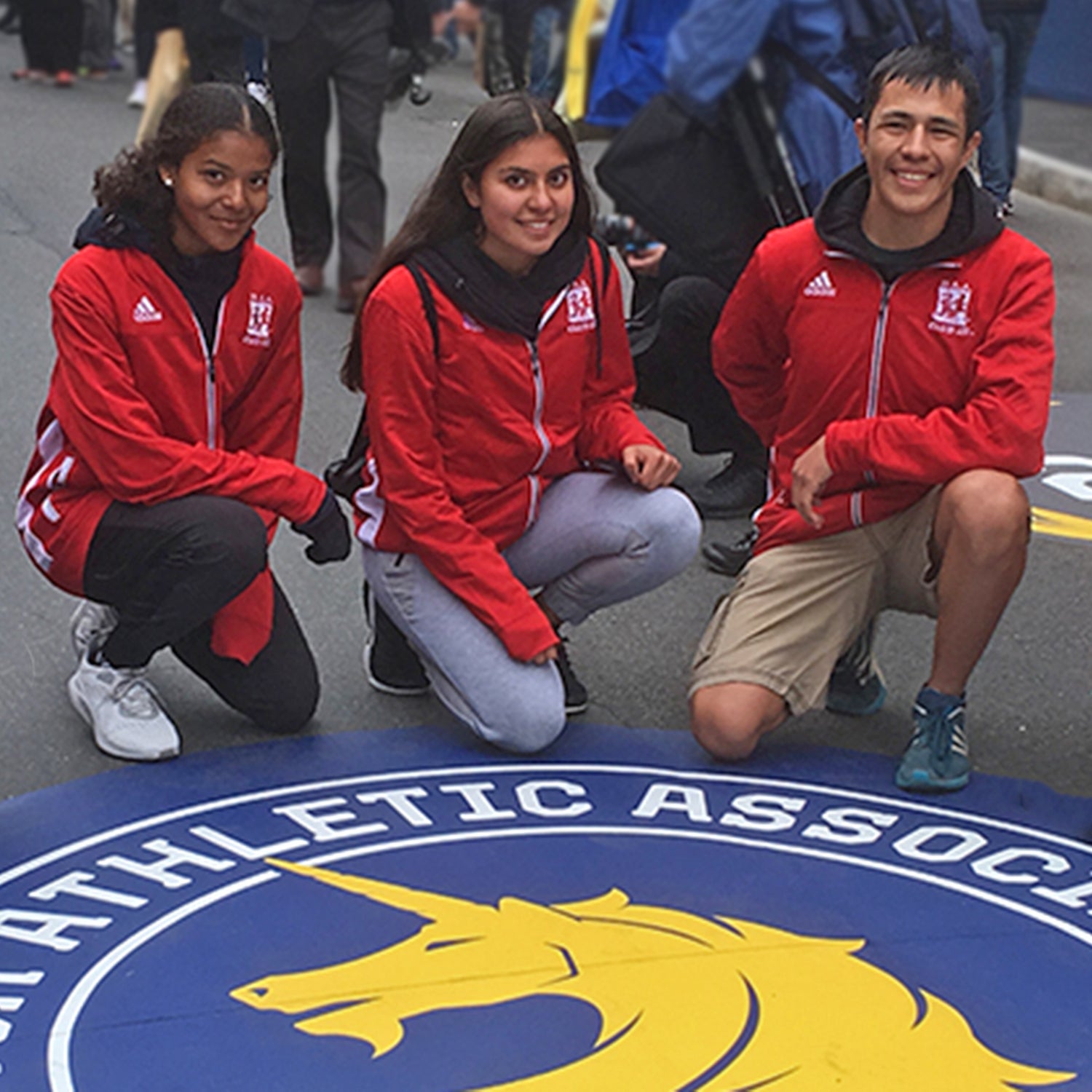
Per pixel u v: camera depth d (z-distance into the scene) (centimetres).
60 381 295
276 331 310
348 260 634
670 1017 221
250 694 315
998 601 292
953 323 293
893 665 372
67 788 294
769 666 305
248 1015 220
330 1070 206
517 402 309
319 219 660
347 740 321
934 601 310
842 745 327
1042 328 290
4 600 385
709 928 249
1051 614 405
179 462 293
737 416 446
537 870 268
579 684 337
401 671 342
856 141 278
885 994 230
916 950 244
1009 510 285
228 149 280
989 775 313
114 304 290
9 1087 201
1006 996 231
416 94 306
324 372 580
